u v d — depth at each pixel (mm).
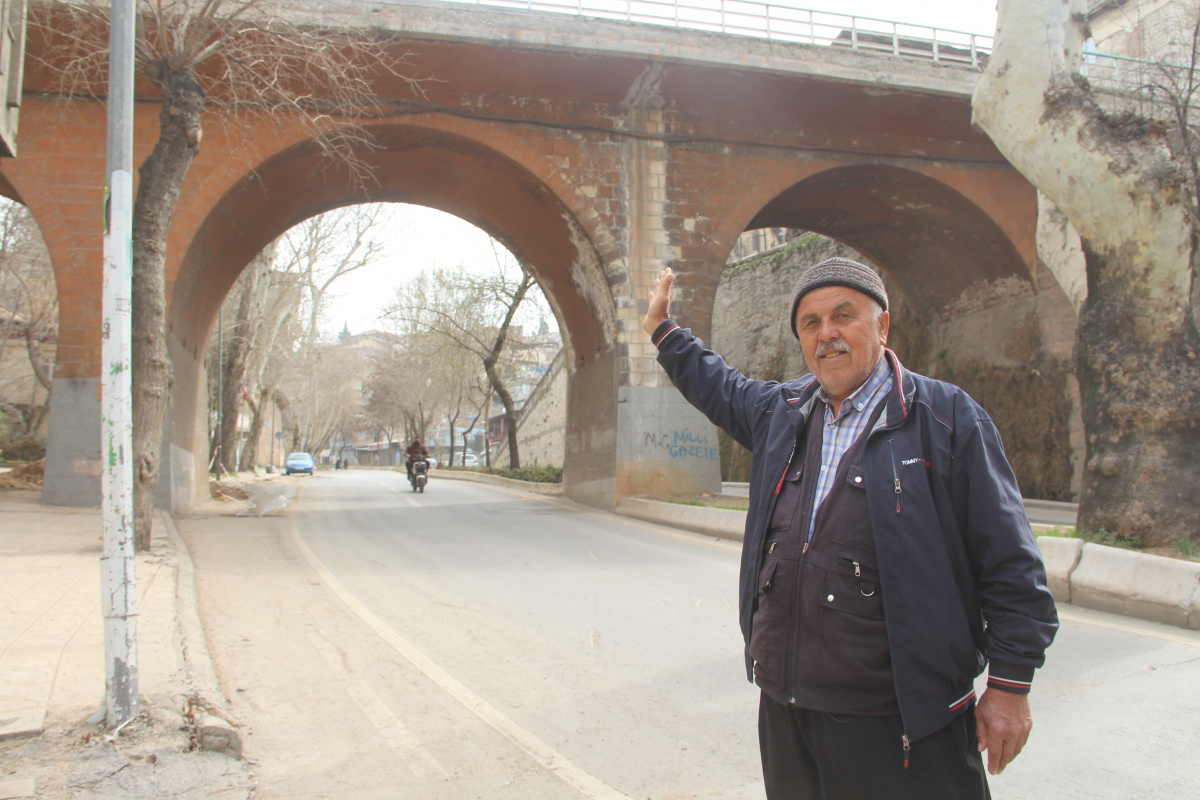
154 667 4648
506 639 6270
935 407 2082
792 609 2092
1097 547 7602
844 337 2172
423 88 16547
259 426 38062
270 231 19547
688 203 17969
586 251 18219
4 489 16312
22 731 3627
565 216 17969
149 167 9453
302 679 5168
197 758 3701
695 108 17906
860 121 18469
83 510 13750
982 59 18406
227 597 7629
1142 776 3701
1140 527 8148
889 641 1913
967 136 19203
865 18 17406
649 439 17531
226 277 19203
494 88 16875
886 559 1953
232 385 27188
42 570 7770
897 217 21594
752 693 4969
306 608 7289
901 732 1923
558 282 21375
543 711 4648
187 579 8000
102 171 15039
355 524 14641
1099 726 4352
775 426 2338
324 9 14508
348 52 14930
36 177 14797
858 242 24094
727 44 16297
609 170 17656
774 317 31812
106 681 3840
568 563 10070
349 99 15398
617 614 7152
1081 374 9062
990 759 1892
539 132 17328
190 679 4531
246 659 5562
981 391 22438
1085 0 9602
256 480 31250
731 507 14570
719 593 8109
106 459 3932
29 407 33250
